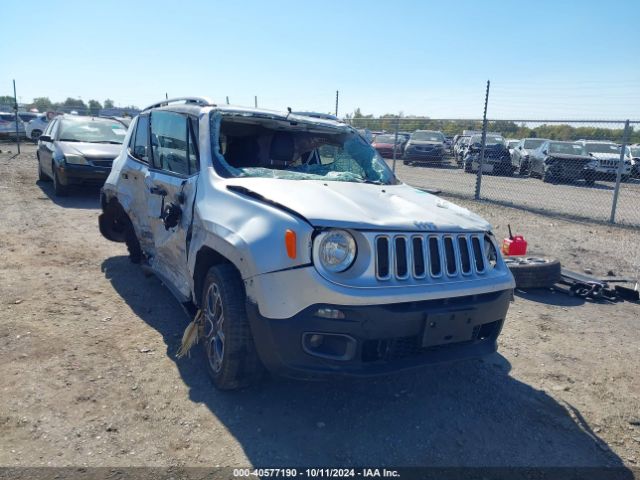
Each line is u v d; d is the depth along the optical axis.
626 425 3.44
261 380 3.50
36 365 3.71
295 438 3.08
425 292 3.08
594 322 5.32
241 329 3.25
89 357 3.89
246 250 3.10
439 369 4.08
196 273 3.79
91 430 3.04
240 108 4.52
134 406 3.30
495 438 3.21
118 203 5.92
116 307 4.92
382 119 17.89
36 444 2.88
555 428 3.36
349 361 2.99
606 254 8.30
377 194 3.81
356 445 3.05
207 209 3.64
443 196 13.91
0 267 5.90
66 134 11.38
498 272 3.58
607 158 16.56
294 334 2.93
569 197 14.68
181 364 3.87
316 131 4.86
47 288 5.32
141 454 2.86
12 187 11.74
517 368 4.19
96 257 6.56
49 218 8.71
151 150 5.12
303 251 2.94
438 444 3.11
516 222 10.79
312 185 3.72
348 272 3.01
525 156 19.38
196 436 3.04
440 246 3.27
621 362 4.39
